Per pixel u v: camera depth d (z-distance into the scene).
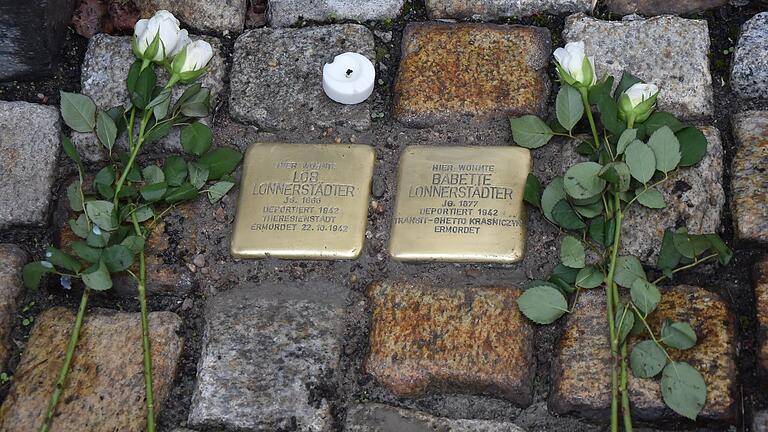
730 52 1.91
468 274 1.73
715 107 1.85
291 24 2.02
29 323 1.74
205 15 2.02
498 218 1.74
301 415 1.62
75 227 1.71
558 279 1.66
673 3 1.96
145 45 1.78
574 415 1.60
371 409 1.62
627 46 1.89
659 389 1.56
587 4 1.96
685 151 1.70
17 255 1.78
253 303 1.73
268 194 1.81
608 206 1.66
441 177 1.79
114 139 1.77
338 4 2.02
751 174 1.73
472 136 1.85
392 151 1.86
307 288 1.75
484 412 1.63
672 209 1.71
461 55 1.92
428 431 1.59
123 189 1.74
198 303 1.76
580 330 1.64
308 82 1.92
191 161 1.82
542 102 1.86
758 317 1.61
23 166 1.86
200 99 1.81
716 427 1.56
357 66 1.87
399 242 1.75
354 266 1.76
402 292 1.71
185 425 1.64
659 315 1.62
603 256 1.66
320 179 1.82
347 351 1.68
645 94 1.68
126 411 1.63
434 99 1.87
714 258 1.66
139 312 1.74
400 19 2.01
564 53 1.71
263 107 1.90
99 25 2.03
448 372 1.62
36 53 1.92
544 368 1.65
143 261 1.70
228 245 1.79
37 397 1.64
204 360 1.67
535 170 1.80
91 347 1.69
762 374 1.57
